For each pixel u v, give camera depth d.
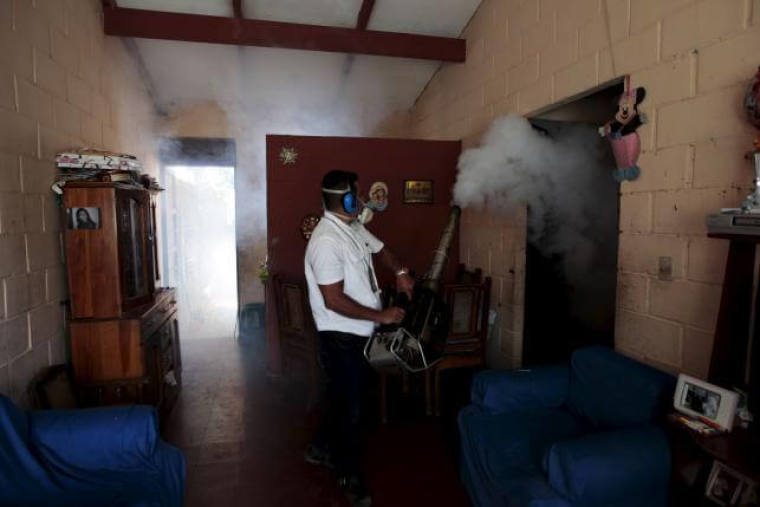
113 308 2.32
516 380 2.03
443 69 4.02
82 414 1.59
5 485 1.41
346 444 2.02
